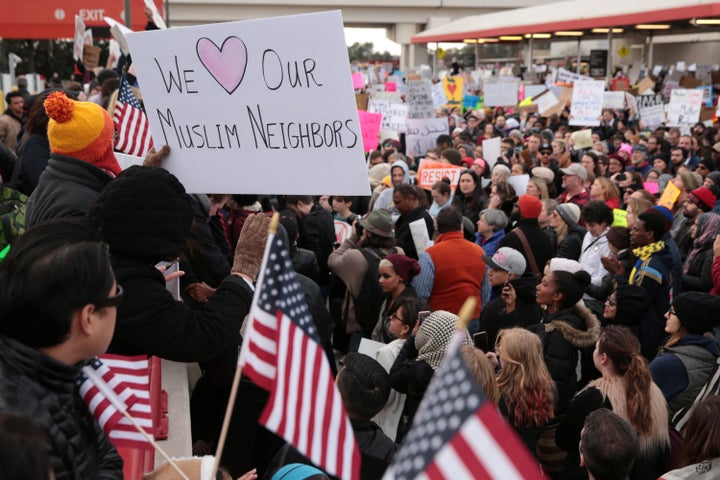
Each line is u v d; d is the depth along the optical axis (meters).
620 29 37.94
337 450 1.96
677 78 28.64
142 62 3.56
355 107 3.14
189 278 4.87
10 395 1.73
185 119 3.56
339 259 6.77
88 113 3.32
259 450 4.71
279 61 3.25
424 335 4.61
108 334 1.90
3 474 1.17
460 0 66.19
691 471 3.47
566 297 5.33
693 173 9.84
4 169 7.10
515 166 12.03
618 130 20.73
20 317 1.78
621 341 4.18
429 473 1.35
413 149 15.32
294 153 3.35
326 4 64.44
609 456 3.36
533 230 7.41
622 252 7.35
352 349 6.94
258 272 2.90
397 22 67.38
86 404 2.08
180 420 4.44
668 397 4.61
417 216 8.02
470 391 1.35
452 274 6.43
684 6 27.84
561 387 4.91
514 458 1.33
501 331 4.87
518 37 45.16
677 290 6.69
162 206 2.62
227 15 63.28
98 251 1.87
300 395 1.93
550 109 22.98
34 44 33.25
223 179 3.54
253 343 1.94
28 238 1.84
